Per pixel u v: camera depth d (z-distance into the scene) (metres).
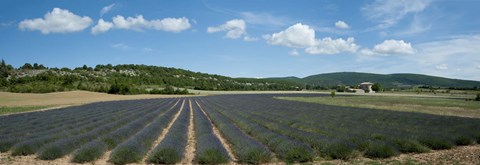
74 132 19.20
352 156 13.08
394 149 13.66
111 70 174.88
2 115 34.69
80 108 42.88
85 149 13.18
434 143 15.08
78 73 152.12
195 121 26.20
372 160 12.59
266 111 36.50
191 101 67.44
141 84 135.12
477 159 12.12
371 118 28.88
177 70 197.38
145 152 14.09
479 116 31.94
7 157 13.67
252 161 12.43
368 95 97.75
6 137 17.45
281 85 175.88
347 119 27.88
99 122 24.06
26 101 64.75
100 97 81.06
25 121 26.22
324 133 19.58
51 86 96.19
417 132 18.70
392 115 31.89
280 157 13.30
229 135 18.00
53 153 13.27
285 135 17.27
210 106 47.97
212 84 162.00
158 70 187.50
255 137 18.83
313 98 79.81
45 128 21.58
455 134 17.39
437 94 104.69
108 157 13.70
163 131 21.97
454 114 34.47
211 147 13.49
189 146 16.52
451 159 12.28
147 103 56.06
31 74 131.75
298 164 12.11
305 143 15.46
